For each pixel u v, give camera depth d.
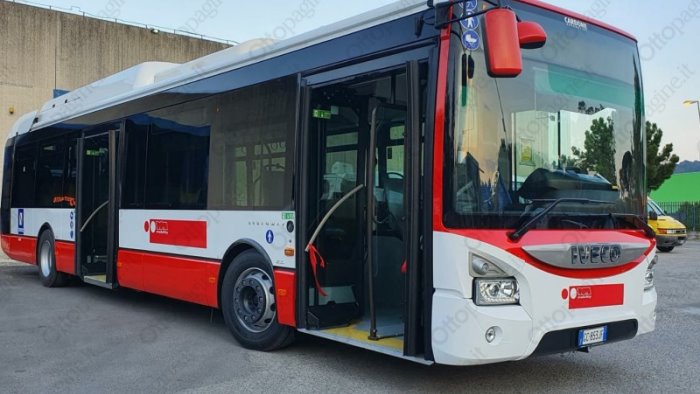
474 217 4.60
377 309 6.38
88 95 10.73
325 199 6.07
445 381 5.54
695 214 34.50
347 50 5.68
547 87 5.14
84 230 10.20
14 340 7.15
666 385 5.47
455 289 4.54
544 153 5.03
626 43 5.80
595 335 4.98
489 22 4.30
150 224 8.36
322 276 6.03
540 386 5.42
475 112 4.73
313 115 6.05
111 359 6.30
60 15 20.47
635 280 5.28
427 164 4.76
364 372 5.82
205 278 7.27
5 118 19.36
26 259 12.38
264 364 6.09
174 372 5.83
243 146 6.84
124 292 11.02
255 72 6.78
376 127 5.44
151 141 8.55
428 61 4.88
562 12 5.36
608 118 5.51
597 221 5.14
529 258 4.64
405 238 5.00
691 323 8.19
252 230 6.61
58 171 11.20
